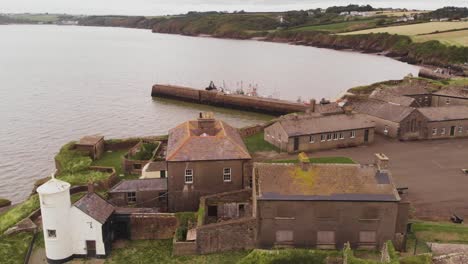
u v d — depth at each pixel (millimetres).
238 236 38031
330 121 65812
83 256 37938
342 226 37531
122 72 163875
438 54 185500
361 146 66062
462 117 70062
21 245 39531
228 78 151250
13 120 91438
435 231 39312
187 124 51875
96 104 107750
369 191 37500
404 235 37406
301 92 127062
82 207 37281
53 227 36406
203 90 114250
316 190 37594
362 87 109250
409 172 54938
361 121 66688
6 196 57094
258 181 38469
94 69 171375
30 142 77688
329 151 63750
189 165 44812
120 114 98688
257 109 104875
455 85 100688
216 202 43469
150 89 130500
